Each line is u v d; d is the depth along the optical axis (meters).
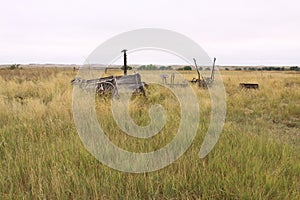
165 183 2.98
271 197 2.81
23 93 10.90
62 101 8.02
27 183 3.02
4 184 2.99
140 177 3.13
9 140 4.47
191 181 3.08
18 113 6.50
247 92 12.45
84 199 2.75
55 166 3.20
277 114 8.12
